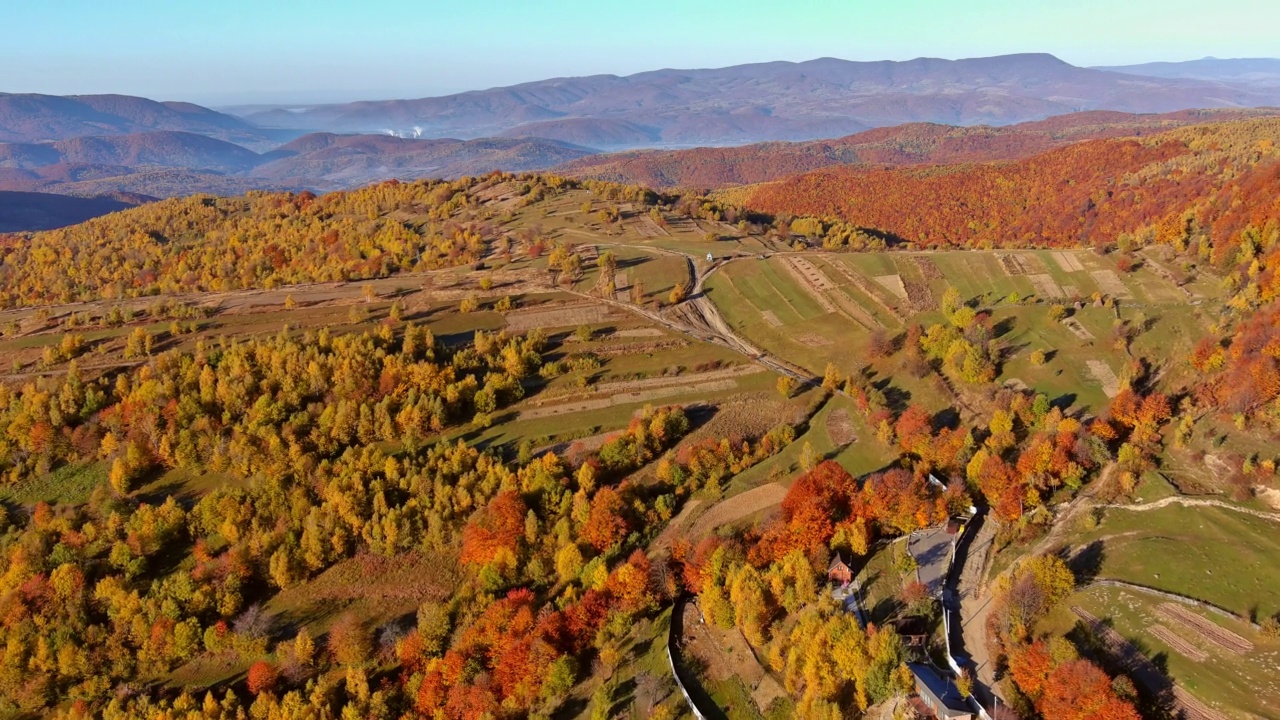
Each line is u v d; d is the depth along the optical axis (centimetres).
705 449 14012
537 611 11269
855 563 10788
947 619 9444
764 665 9512
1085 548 10281
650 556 11906
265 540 12675
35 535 12962
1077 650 8444
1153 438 12044
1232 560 9512
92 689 11069
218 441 14625
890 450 13600
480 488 13312
